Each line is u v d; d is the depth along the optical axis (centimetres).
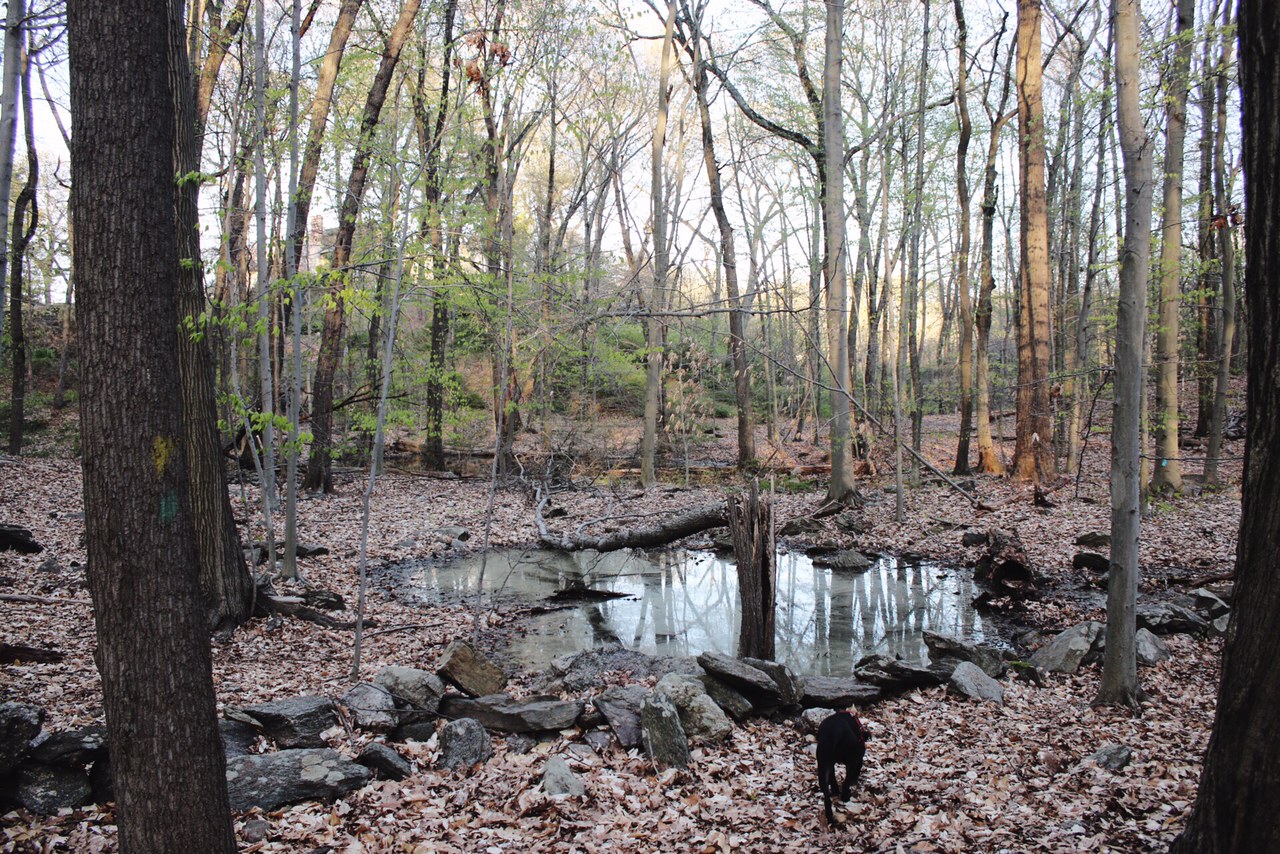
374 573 1301
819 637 1017
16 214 1931
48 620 850
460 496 2034
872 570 1374
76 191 321
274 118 1182
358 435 2248
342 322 1864
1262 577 291
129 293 320
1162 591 1067
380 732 602
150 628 321
